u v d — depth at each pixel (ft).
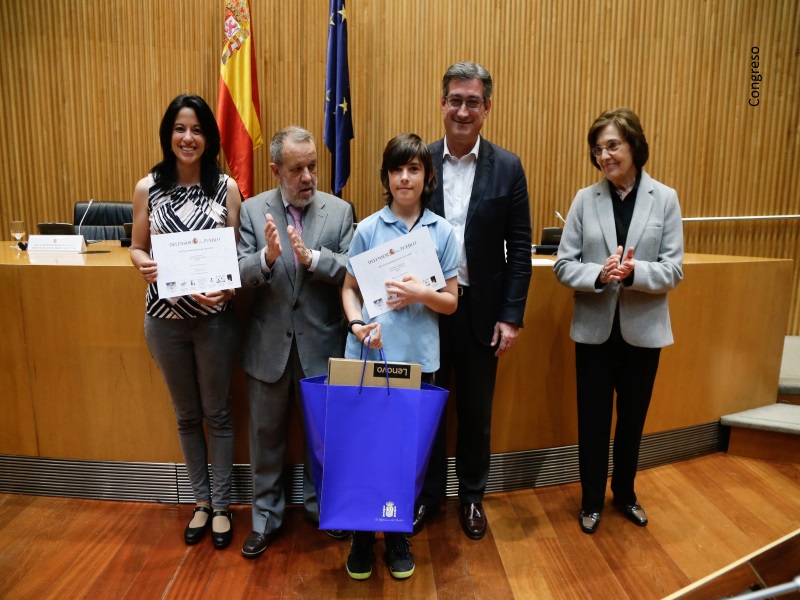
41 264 6.86
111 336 6.89
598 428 6.63
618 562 6.02
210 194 5.94
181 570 5.77
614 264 5.85
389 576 5.75
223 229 5.63
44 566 5.80
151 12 14.82
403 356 5.51
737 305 8.61
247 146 14.38
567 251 6.66
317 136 15.39
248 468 7.07
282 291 5.84
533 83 14.47
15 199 15.29
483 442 6.62
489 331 6.33
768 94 13.16
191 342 6.03
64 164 15.23
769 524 6.81
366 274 5.36
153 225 5.82
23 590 5.41
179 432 6.39
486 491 7.61
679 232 6.33
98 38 14.80
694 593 2.96
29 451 7.20
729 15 13.16
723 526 6.76
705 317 8.37
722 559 6.09
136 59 14.97
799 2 12.67
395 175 5.34
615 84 14.07
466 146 6.24
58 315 6.89
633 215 6.35
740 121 13.41
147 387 6.97
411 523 5.08
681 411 8.46
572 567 5.92
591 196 6.62
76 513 6.89
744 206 13.62
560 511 7.14
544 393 7.66
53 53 14.79
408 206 5.56
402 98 14.94
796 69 12.89
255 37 14.97
